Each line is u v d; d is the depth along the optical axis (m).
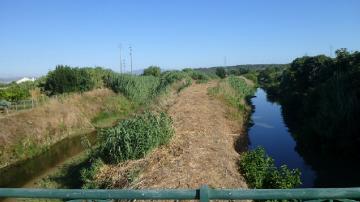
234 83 50.00
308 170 20.02
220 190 3.45
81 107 34.22
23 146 23.88
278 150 24.12
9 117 25.58
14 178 19.48
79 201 3.69
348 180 18.27
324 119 23.89
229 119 26.78
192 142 16.22
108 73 45.94
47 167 21.17
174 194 3.53
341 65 32.59
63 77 37.72
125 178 12.61
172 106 26.55
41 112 28.59
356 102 22.61
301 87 42.09
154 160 13.78
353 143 22.12
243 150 20.48
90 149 19.16
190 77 62.25
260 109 44.22
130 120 16.77
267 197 3.39
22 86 38.47
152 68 67.81
